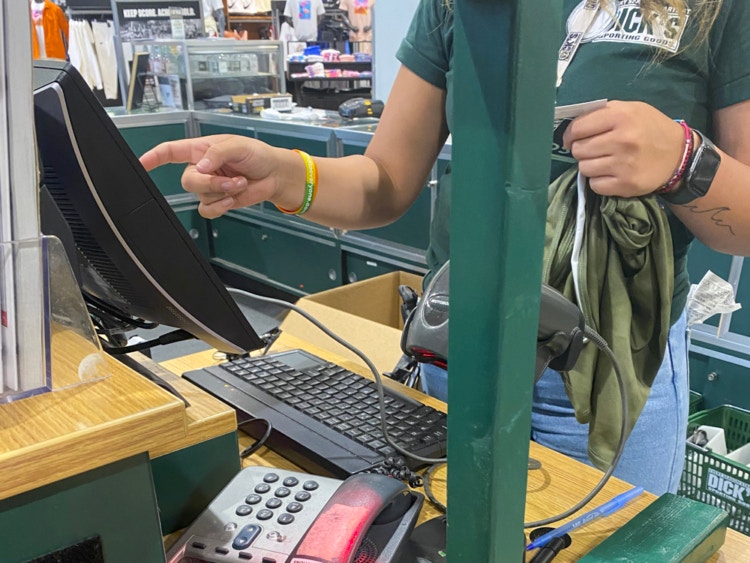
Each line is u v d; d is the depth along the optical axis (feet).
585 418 2.40
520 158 0.99
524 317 1.09
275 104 10.71
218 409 2.06
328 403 2.71
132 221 1.76
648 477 2.82
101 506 1.34
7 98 1.21
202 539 1.81
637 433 2.73
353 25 16.15
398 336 3.99
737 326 5.84
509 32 0.92
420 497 1.99
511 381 1.11
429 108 3.22
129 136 10.44
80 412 1.35
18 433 1.26
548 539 1.94
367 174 3.21
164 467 1.95
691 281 5.95
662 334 2.35
